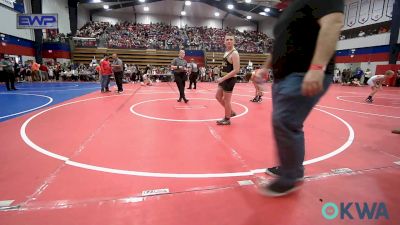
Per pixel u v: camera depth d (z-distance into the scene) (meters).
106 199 2.16
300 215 1.92
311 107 1.78
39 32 22.16
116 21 35.06
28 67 19.77
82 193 2.26
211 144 3.78
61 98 9.36
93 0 27.75
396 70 19.97
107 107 7.21
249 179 2.57
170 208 2.02
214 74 24.81
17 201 2.12
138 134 4.31
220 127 4.89
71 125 4.93
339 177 2.61
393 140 4.09
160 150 3.48
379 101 9.64
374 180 2.54
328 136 4.32
